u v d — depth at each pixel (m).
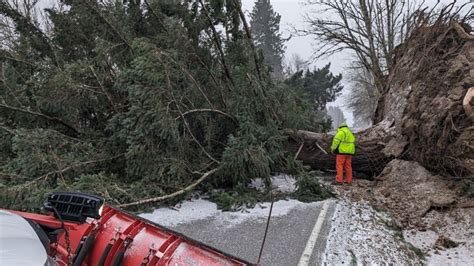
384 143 8.98
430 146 7.35
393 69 10.86
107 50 7.73
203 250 2.75
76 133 7.95
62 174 6.55
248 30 8.84
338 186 8.59
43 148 6.66
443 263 5.29
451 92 7.11
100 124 8.04
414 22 10.84
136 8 8.68
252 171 7.49
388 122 9.38
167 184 6.94
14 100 7.34
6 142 7.42
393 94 9.69
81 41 8.79
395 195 7.57
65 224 2.80
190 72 7.89
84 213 2.71
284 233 5.69
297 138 9.30
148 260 2.71
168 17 8.02
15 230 2.35
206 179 7.61
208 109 7.73
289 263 4.71
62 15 8.75
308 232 5.73
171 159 7.02
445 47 8.26
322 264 4.72
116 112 7.77
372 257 5.04
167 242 2.82
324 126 11.21
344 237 5.59
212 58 8.60
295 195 7.62
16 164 6.70
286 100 9.32
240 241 5.39
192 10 8.46
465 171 6.80
